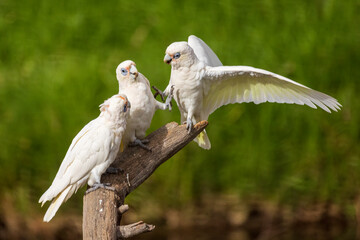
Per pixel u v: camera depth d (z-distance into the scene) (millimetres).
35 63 15891
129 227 8305
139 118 9508
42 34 16750
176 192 13812
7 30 16938
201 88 9977
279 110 14531
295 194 14070
